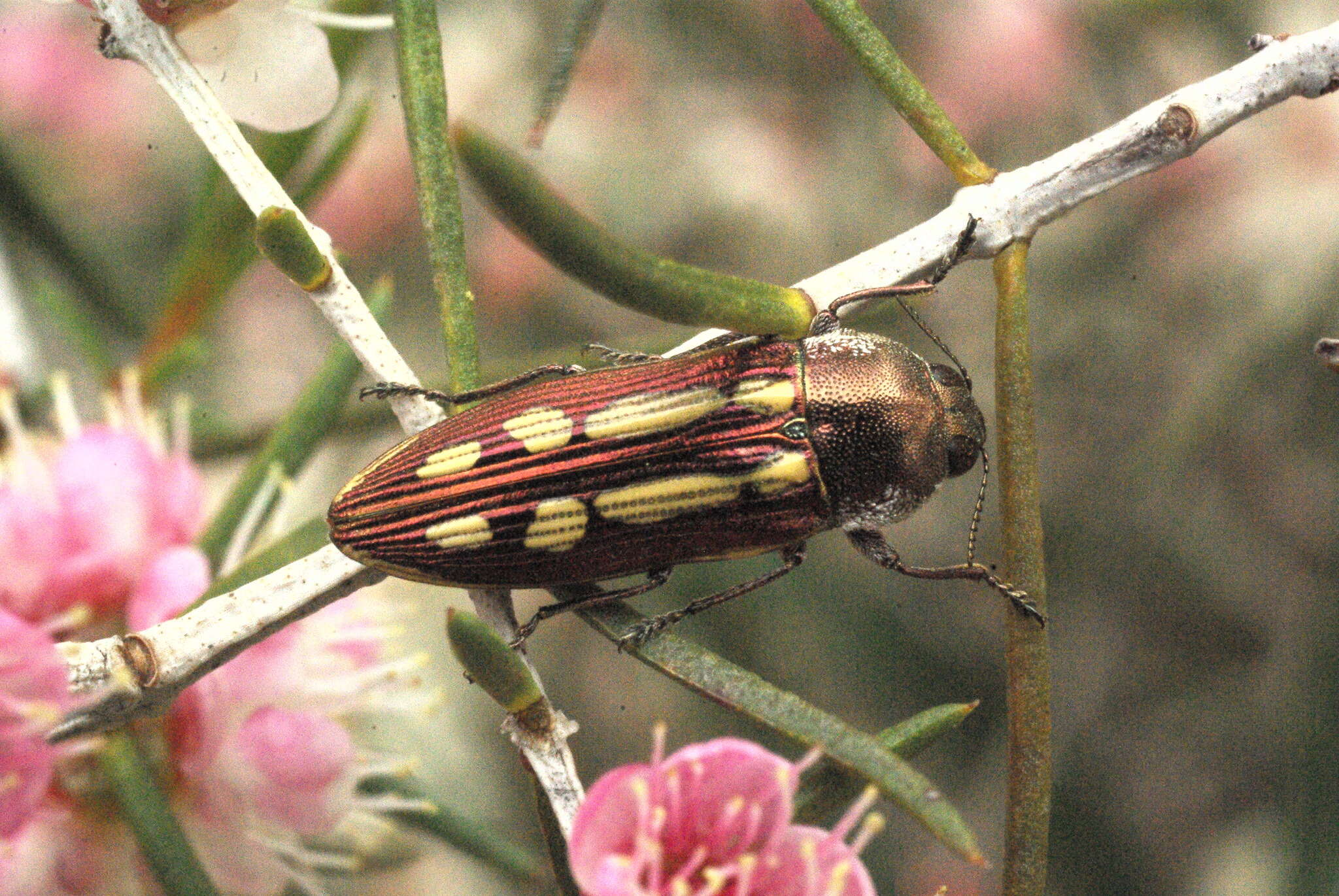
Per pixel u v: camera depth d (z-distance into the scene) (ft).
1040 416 0.54
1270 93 0.40
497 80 0.58
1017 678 0.38
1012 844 0.38
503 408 0.42
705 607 0.43
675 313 0.37
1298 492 0.53
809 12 0.55
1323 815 0.50
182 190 0.53
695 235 0.59
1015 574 0.39
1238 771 0.54
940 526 0.58
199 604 0.40
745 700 0.38
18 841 0.40
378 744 0.46
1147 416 0.54
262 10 0.40
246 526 0.41
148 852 0.39
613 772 0.38
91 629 0.41
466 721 0.52
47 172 0.53
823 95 0.56
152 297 0.48
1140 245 0.54
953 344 0.58
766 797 0.38
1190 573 0.54
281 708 0.41
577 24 0.39
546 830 0.39
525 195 0.37
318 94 0.40
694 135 0.58
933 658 0.53
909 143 0.55
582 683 0.54
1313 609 0.53
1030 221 0.40
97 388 0.46
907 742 0.38
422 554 0.41
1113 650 0.54
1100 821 0.54
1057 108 0.54
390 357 0.40
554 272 0.58
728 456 0.43
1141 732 0.54
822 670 0.53
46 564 0.41
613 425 0.42
